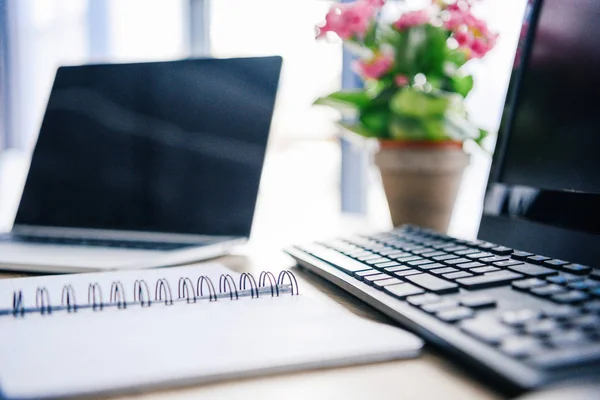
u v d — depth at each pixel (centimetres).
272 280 47
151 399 24
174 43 184
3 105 187
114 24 188
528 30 58
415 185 75
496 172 58
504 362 23
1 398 23
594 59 48
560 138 51
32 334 32
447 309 31
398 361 29
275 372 27
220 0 174
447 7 78
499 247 45
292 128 153
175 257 57
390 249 50
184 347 29
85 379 25
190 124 72
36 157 76
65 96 77
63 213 74
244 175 69
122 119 74
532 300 32
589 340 25
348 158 143
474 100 98
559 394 21
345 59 136
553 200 49
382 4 82
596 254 43
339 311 37
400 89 78
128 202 72
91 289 43
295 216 117
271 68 71
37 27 188
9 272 54
